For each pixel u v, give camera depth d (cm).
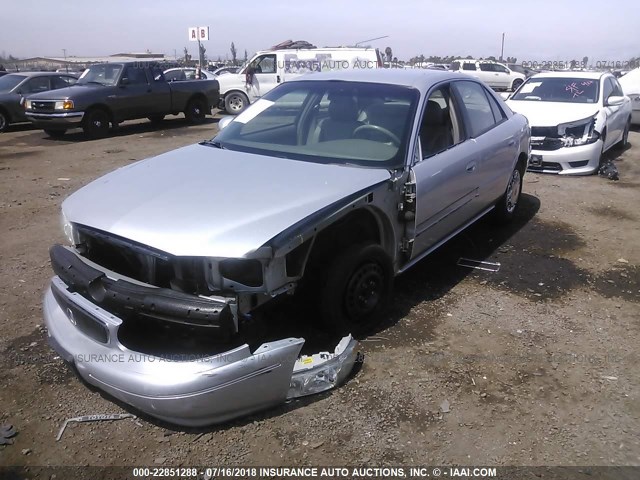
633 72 1381
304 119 436
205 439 287
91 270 301
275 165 372
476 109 513
